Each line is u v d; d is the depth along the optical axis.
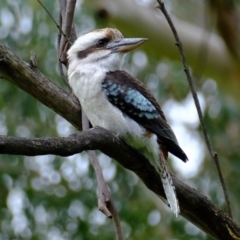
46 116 14.47
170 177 8.00
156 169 8.20
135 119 8.39
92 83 8.48
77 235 13.84
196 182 14.56
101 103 8.43
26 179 14.43
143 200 14.60
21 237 13.80
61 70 8.82
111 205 7.51
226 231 8.03
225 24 9.45
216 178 14.43
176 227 13.93
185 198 7.95
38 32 14.33
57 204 14.01
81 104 8.51
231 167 14.55
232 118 14.84
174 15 13.77
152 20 11.77
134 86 8.58
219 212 7.99
